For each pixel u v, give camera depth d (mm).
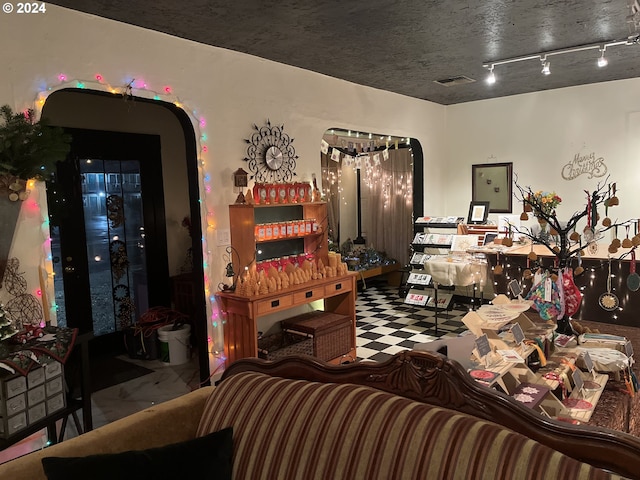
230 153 4211
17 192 2709
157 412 1911
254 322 3938
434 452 1410
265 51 4250
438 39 4031
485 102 6914
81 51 3221
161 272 5492
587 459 1326
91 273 5012
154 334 4930
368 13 3396
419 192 6992
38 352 2494
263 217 4531
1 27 2840
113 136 5070
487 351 2080
